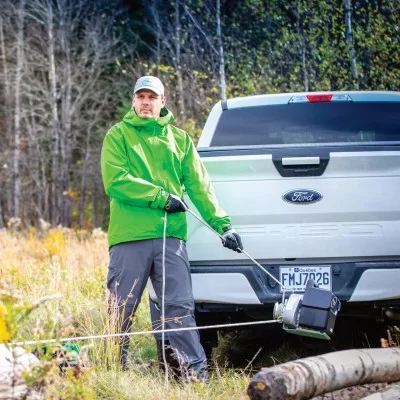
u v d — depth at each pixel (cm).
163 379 1100
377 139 1380
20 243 3259
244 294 1130
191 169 1147
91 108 8475
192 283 1145
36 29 8750
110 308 1153
